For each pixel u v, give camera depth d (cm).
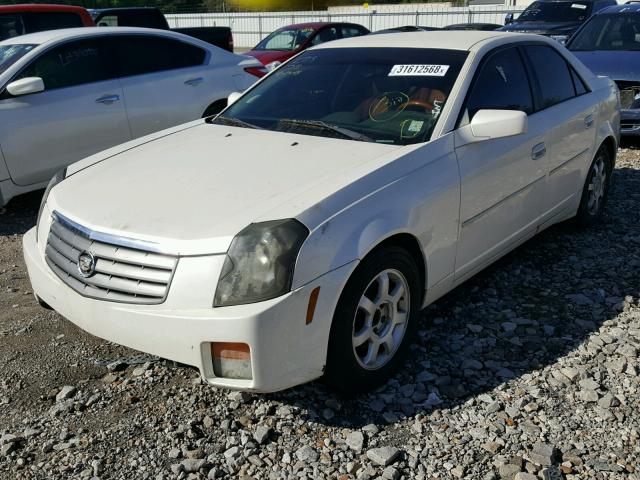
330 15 3122
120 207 303
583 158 477
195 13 3572
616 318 381
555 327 371
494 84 392
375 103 379
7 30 884
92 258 287
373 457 266
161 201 301
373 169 306
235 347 260
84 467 266
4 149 572
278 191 295
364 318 300
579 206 498
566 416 293
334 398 308
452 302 403
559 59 471
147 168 345
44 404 309
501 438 279
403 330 322
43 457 273
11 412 303
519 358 341
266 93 433
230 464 267
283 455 272
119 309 275
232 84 750
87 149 632
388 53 412
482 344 354
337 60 427
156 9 1345
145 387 320
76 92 622
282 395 310
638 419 290
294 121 389
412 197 312
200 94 718
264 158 337
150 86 677
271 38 1376
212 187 308
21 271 477
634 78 755
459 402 305
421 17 2980
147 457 272
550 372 327
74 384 324
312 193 287
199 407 304
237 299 258
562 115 443
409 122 358
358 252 279
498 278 436
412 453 271
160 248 271
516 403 302
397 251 305
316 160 327
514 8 2853
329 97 400
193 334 262
